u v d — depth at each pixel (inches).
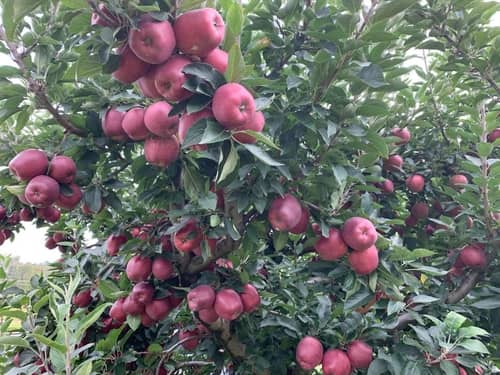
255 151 28.5
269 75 45.1
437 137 67.5
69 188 39.7
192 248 39.7
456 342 37.3
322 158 39.6
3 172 42.3
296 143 39.7
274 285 53.2
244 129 29.2
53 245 66.7
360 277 40.7
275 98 39.8
